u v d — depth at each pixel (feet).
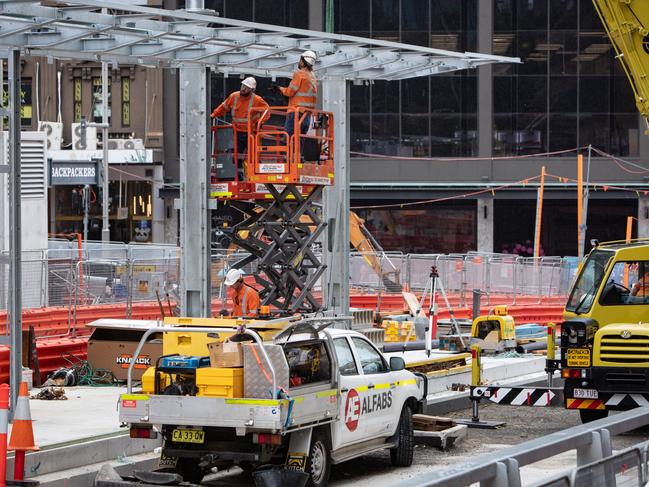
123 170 306.55
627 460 46.57
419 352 124.88
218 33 87.35
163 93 305.94
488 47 305.12
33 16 74.90
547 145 305.94
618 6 99.30
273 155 103.45
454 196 301.43
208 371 63.93
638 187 301.02
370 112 307.17
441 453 84.02
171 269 146.41
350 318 73.10
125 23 79.41
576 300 93.50
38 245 155.43
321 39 94.48
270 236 105.60
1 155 140.87
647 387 86.79
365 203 312.91
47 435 74.08
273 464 66.49
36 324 123.54
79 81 305.12
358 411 71.10
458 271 197.77
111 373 105.60
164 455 65.46
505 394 94.17
